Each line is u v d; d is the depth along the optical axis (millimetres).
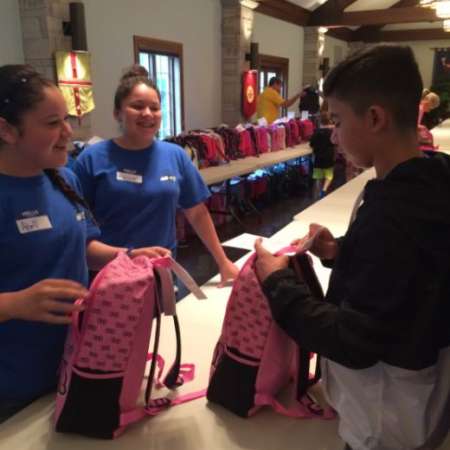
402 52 711
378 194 688
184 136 5090
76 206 1071
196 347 1219
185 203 1822
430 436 782
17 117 901
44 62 4539
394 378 735
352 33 13867
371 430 775
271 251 979
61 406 886
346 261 735
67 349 906
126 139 1708
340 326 698
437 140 5320
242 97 7750
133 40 5688
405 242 644
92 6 5070
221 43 7566
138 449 877
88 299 854
